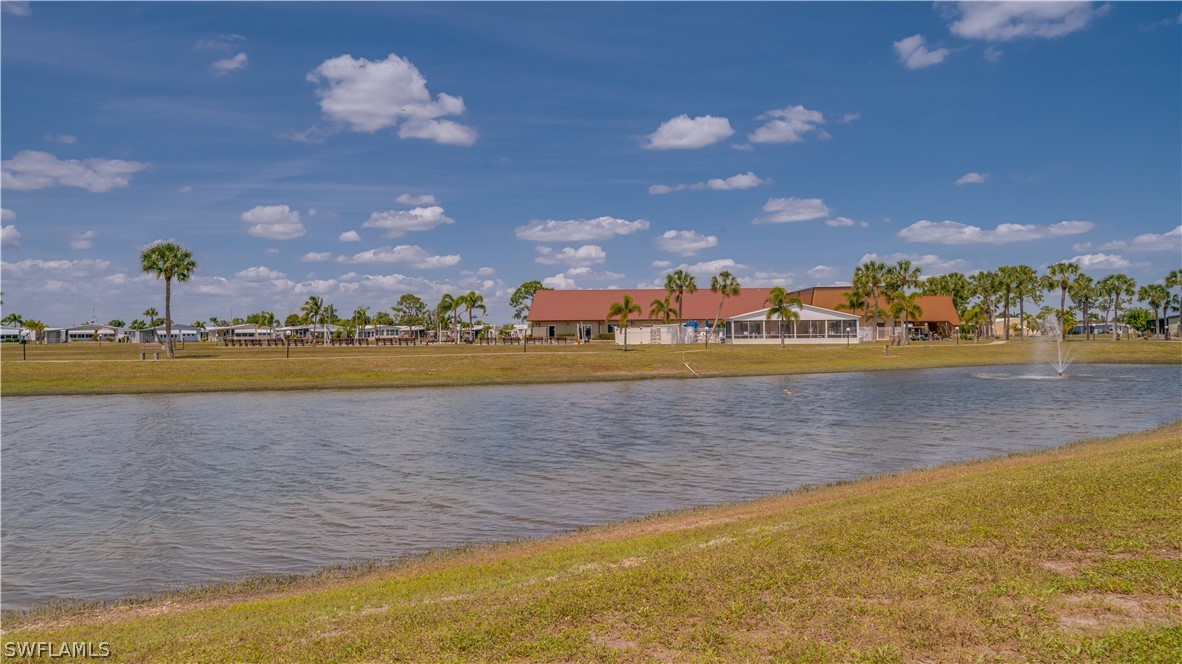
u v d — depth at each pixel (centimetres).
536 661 851
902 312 11338
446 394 5509
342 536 1862
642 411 4441
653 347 9650
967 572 1041
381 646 922
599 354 7806
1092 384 6000
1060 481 1595
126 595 1468
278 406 4772
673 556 1279
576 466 2750
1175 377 6619
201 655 941
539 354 7638
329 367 6688
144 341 14825
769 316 10450
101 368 6325
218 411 4519
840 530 1319
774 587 1031
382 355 8012
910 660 804
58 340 16700
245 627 1073
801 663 809
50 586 1535
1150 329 16512
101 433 3653
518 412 4416
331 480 2539
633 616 966
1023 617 888
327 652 913
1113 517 1250
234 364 6688
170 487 2456
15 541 1864
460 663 855
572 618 972
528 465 2773
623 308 9338
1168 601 916
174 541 1844
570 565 1340
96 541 1852
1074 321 15162
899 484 2236
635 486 2400
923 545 1176
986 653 810
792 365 7750
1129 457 1970
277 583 1485
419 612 1053
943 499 1521
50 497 2327
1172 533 1144
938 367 7944
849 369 7594
